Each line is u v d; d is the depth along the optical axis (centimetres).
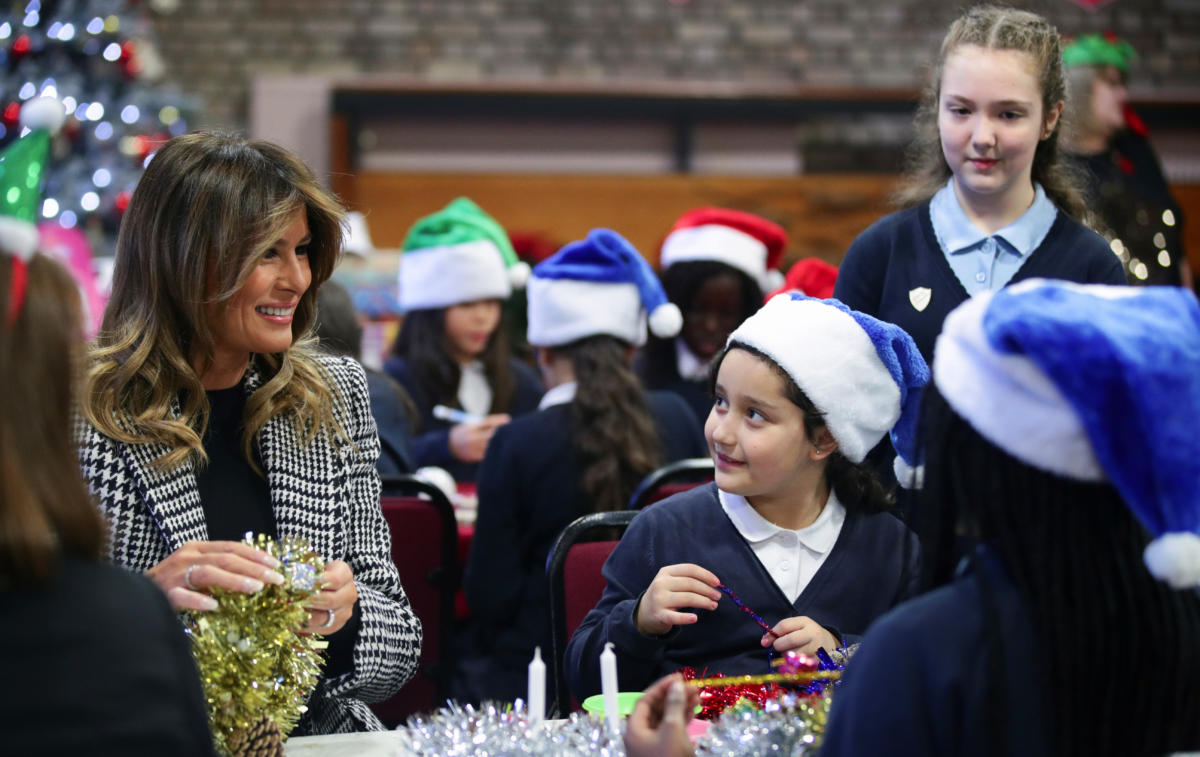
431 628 242
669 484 247
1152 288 99
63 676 87
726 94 715
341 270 488
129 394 161
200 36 730
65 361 93
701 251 303
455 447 333
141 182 164
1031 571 96
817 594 161
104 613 90
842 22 759
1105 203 302
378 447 183
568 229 720
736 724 115
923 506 105
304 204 165
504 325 361
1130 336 90
